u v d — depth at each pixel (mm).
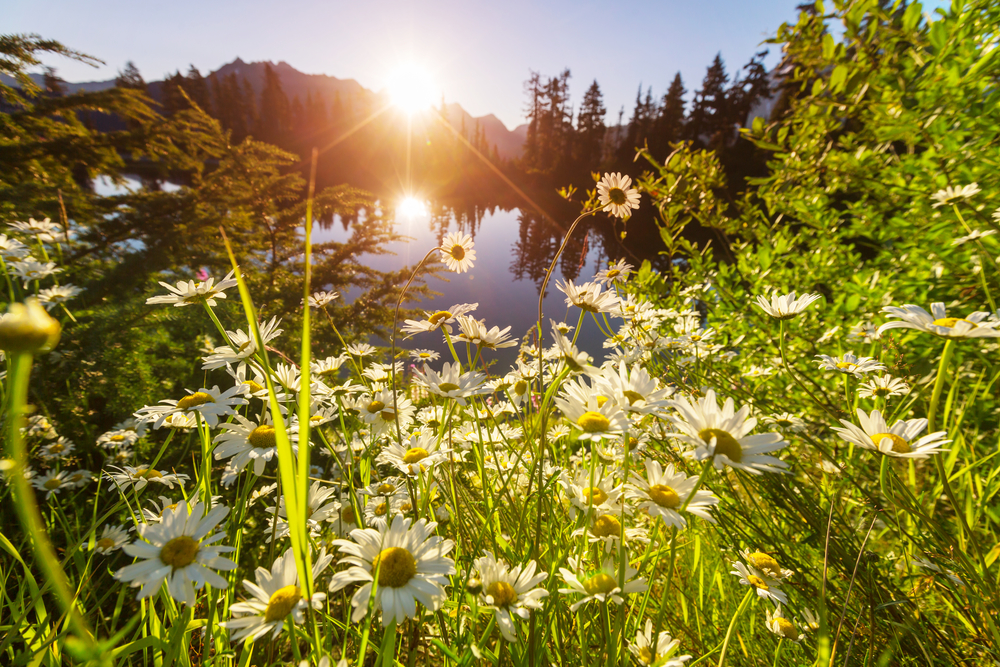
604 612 1010
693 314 3199
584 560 1171
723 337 3281
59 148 7418
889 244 3293
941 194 2135
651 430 1748
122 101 8477
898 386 1810
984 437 1942
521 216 37906
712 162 3785
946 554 1337
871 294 2756
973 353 2018
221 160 8430
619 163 47719
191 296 1433
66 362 2891
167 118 9219
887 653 1102
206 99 56812
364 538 942
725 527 1557
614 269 2812
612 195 1606
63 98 8039
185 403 1365
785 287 3330
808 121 3301
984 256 2125
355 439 2092
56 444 2305
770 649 1394
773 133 3779
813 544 1587
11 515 1771
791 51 3039
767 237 3865
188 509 965
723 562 1602
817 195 3492
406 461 1411
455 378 1435
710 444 891
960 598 1354
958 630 1357
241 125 63000
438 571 884
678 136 45438
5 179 6531
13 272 2338
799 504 1623
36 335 417
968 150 2441
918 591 1527
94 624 1322
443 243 1947
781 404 2396
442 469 1571
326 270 7184
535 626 987
